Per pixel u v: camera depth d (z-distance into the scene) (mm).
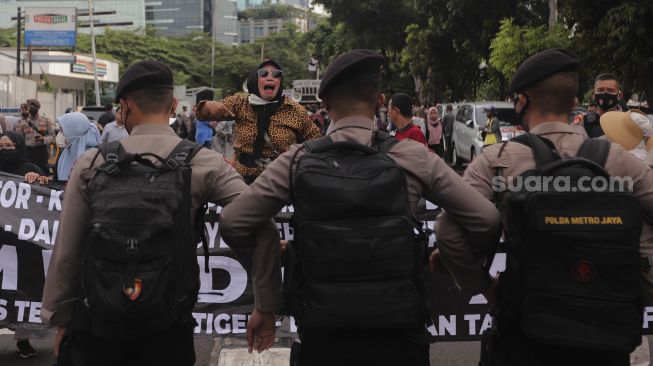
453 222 2762
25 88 37125
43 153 10812
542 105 2811
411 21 37062
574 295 2473
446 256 2826
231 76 91188
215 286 4941
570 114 2871
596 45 15734
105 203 2545
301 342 2658
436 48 30844
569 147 2754
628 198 2479
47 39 52062
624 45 15047
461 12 26922
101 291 2471
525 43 18656
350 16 37469
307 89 36344
